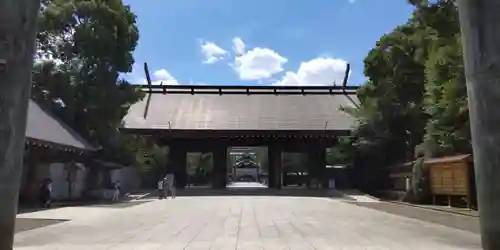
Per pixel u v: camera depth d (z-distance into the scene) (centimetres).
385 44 3231
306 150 4238
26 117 461
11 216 444
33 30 466
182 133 4016
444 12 2109
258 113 4428
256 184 6462
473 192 2109
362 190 3941
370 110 3459
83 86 3056
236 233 1189
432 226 1383
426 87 2366
